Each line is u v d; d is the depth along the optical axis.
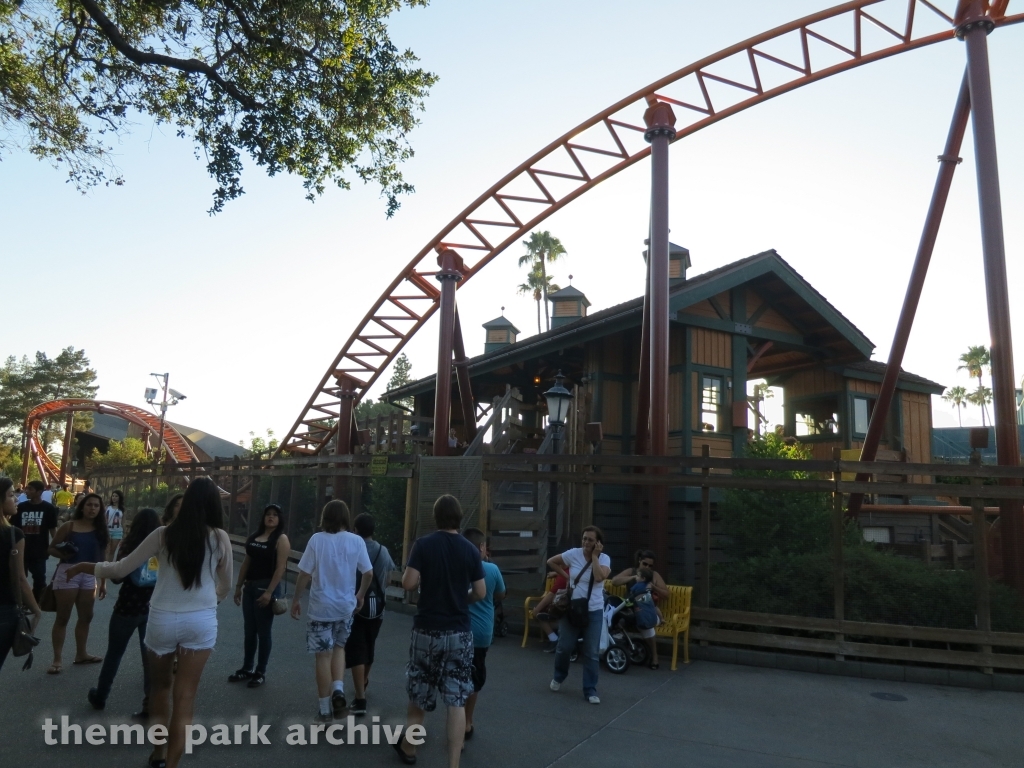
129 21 12.46
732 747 6.55
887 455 20.78
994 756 6.57
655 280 13.37
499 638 11.31
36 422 56.34
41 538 9.52
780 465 10.51
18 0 11.74
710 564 11.04
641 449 15.14
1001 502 10.33
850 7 15.55
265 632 7.84
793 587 10.30
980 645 9.46
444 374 17.53
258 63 12.56
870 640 9.98
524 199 19.11
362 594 6.95
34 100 12.66
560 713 7.39
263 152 12.80
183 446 51.38
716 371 17.66
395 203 14.16
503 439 17.72
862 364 21.19
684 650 10.23
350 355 23.70
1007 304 11.24
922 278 14.29
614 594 10.70
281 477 19.66
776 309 19.36
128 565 5.10
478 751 6.16
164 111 12.84
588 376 18.73
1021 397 55.62
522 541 13.34
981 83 12.12
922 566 10.28
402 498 16.45
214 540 5.20
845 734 7.08
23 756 5.55
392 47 13.09
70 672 7.98
